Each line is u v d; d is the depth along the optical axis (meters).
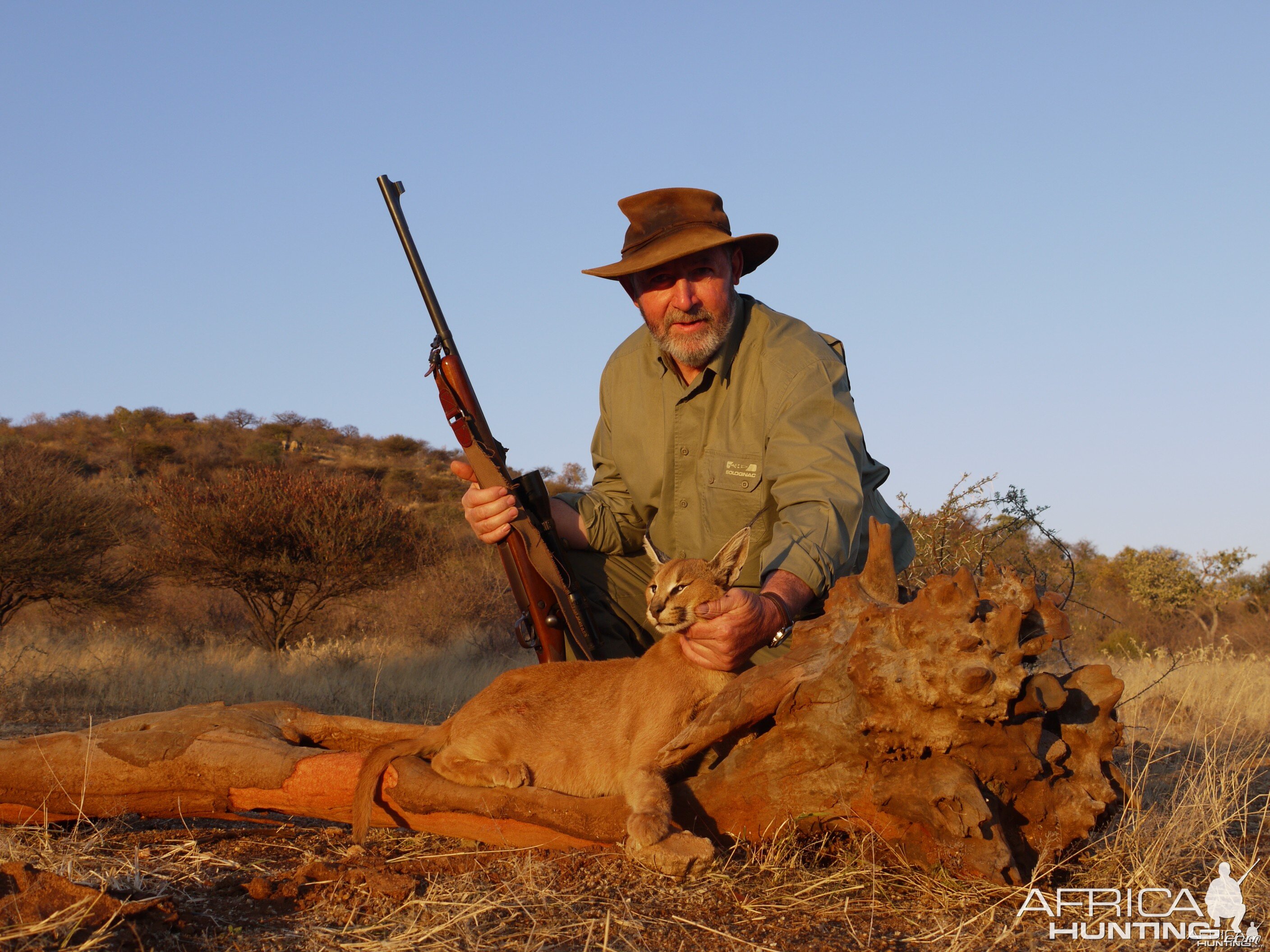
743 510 4.65
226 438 59.66
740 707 3.30
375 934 2.73
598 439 5.57
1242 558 23.28
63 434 56.34
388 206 4.76
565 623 4.60
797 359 4.59
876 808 3.23
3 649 12.89
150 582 18.42
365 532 18.11
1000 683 2.94
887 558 3.44
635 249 4.60
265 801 3.69
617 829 3.30
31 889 2.69
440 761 3.65
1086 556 25.41
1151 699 8.59
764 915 2.90
